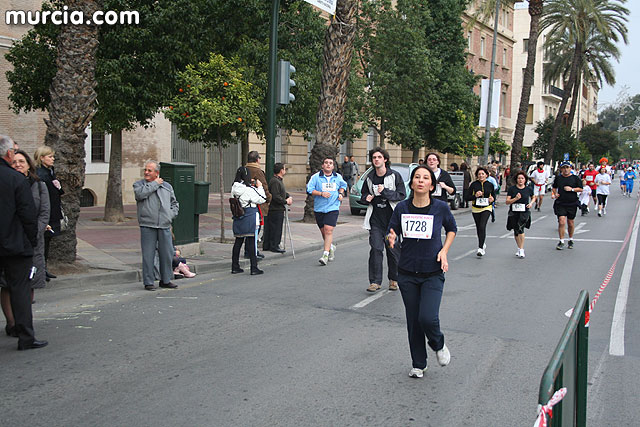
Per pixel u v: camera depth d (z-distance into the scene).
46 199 7.28
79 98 9.55
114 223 16.80
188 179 11.70
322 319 7.53
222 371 5.57
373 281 9.29
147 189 9.02
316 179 11.83
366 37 28.36
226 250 12.70
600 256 13.23
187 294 8.90
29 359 5.85
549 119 56.22
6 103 19.08
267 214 12.85
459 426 4.48
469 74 35.56
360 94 26.84
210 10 17.06
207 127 12.72
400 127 28.78
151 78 15.81
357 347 6.39
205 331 6.89
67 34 9.48
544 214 24.56
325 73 17.88
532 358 6.12
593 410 4.89
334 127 18.00
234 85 12.80
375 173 9.33
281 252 12.91
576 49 42.56
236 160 31.02
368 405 4.84
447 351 5.54
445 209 5.41
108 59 15.47
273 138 13.52
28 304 6.14
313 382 5.33
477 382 5.42
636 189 51.66
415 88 28.53
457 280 10.35
